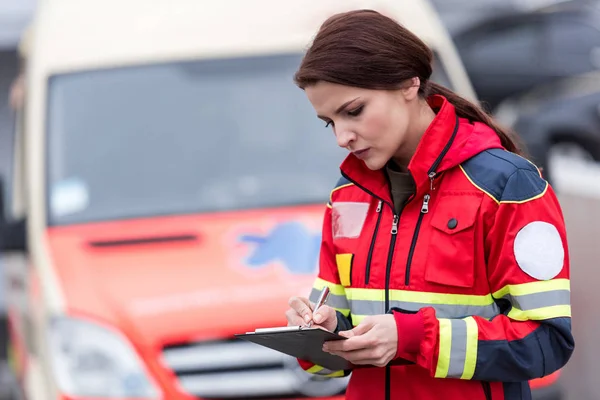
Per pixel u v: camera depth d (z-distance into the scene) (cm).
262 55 1341
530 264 623
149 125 1291
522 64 2698
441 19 2770
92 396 1052
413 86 634
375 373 671
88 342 1067
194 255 1148
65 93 1312
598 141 2555
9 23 2450
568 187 1603
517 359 621
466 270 635
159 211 1230
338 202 689
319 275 709
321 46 626
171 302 1084
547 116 2597
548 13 2719
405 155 656
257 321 1063
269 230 1177
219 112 1301
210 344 1060
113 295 1099
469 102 671
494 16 2730
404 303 647
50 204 1248
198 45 1349
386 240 657
